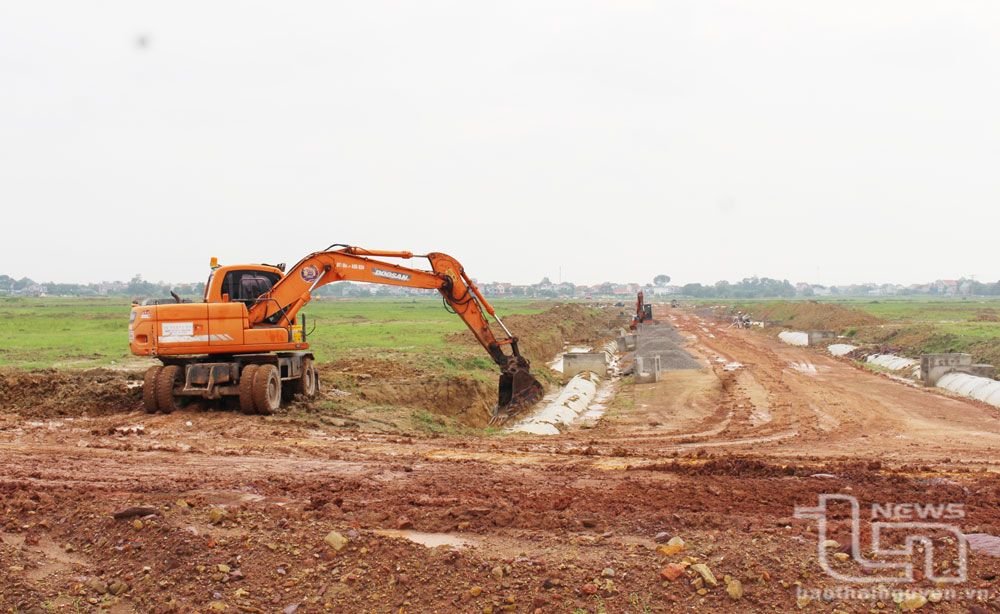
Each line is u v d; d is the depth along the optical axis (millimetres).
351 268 18188
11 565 6227
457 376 24016
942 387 25203
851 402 22031
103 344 37656
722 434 17172
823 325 56531
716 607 5426
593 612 5402
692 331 58844
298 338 18625
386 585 5859
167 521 7062
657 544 6672
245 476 10188
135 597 5773
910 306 110062
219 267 17953
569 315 64812
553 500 8680
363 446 13609
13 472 10289
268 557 6316
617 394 25594
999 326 42812
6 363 27562
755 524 7223
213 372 16891
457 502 8508
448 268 18859
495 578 5898
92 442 13227
